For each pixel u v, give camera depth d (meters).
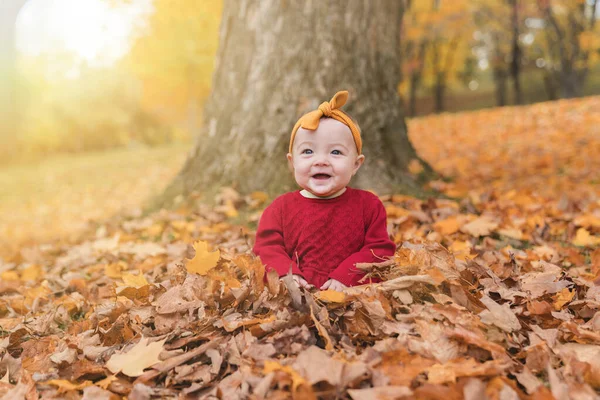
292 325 1.76
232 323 1.82
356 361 1.53
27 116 23.17
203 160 4.43
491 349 1.57
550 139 8.22
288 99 4.13
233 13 4.43
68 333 2.11
